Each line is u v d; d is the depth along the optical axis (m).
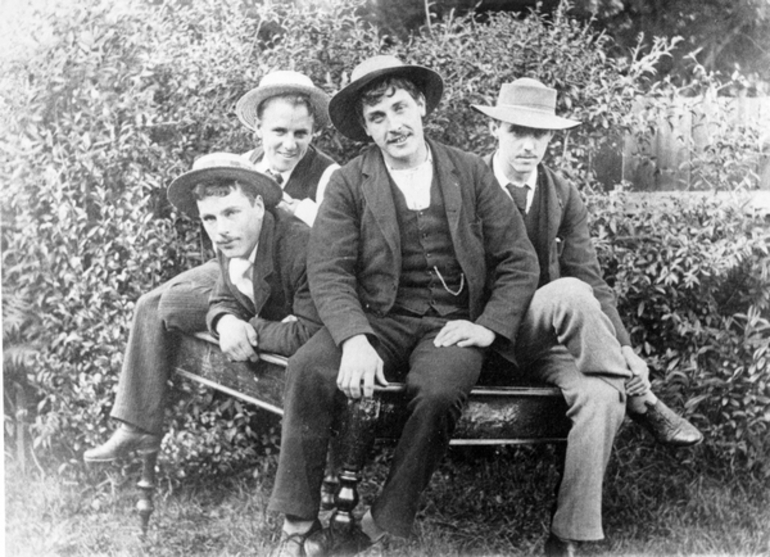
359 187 2.57
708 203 3.28
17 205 3.22
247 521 2.89
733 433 3.20
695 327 3.21
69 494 3.05
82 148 3.19
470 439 2.41
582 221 2.89
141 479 3.03
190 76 3.27
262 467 3.11
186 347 2.83
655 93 3.34
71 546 2.81
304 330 2.52
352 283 2.50
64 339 3.19
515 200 2.81
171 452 3.08
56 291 3.21
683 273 3.20
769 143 3.33
